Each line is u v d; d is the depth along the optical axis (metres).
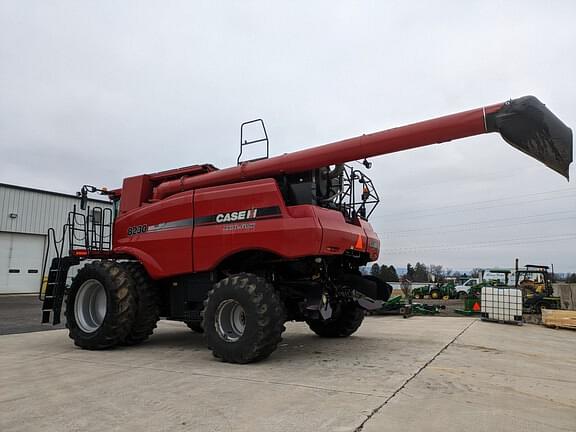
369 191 7.59
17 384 4.82
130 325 7.14
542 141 5.05
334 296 7.09
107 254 7.91
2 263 22.77
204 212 6.78
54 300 7.87
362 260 7.62
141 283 7.35
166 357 6.44
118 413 3.80
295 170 6.45
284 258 6.23
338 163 6.25
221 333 6.07
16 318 12.16
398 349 7.24
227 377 5.08
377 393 4.38
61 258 8.13
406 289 23.58
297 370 5.46
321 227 5.88
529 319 15.30
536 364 6.42
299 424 3.48
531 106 5.04
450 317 15.54
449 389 4.64
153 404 4.05
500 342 8.84
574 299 20.52
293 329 10.10
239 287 5.92
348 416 3.67
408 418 3.64
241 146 7.41
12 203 23.16
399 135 5.70
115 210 8.91
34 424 3.54
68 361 6.14
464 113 5.38
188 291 7.14
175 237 6.98
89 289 7.54
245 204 6.39
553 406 4.15
